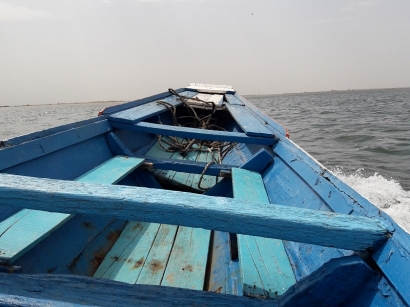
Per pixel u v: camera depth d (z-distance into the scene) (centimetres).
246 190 263
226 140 342
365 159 1014
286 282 159
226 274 207
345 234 117
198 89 820
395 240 114
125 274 219
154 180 341
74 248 211
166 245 256
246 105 598
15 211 191
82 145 297
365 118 2288
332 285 121
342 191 174
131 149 401
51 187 124
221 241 257
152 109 446
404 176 812
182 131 343
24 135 230
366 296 117
